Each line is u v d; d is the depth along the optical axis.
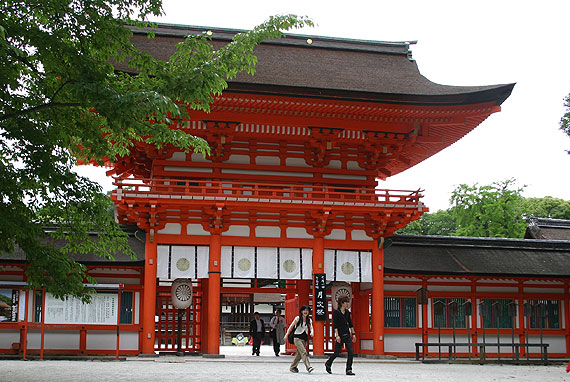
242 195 28.52
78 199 19.47
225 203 28.47
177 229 29.38
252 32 18.77
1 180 17.98
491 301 34.06
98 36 18.05
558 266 35.25
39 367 22.70
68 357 27.91
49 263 18.16
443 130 33.19
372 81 32.72
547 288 34.91
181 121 20.33
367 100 28.97
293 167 31.27
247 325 65.94
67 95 18.34
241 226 29.86
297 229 30.31
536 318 34.50
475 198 67.94
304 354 22.14
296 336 22.23
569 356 34.34
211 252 29.28
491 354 33.47
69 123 19.20
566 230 45.59
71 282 18.52
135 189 28.16
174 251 29.23
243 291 31.75
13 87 17.73
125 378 18.92
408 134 31.50
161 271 29.03
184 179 30.33
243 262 29.61
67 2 17.42
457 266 33.53
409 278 33.09
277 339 33.47
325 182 31.56
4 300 28.41
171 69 18.33
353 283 33.59
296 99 28.44
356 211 30.09
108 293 27.33
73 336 29.28
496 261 34.84
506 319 34.12
